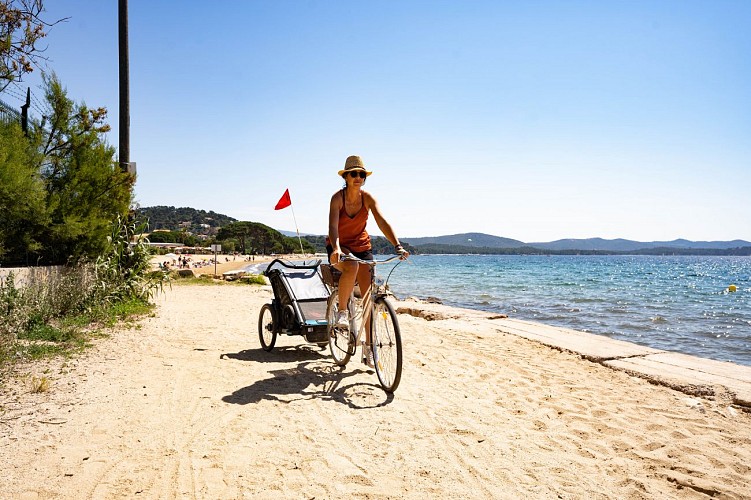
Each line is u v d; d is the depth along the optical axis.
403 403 4.54
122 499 2.74
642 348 7.25
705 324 15.48
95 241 9.45
